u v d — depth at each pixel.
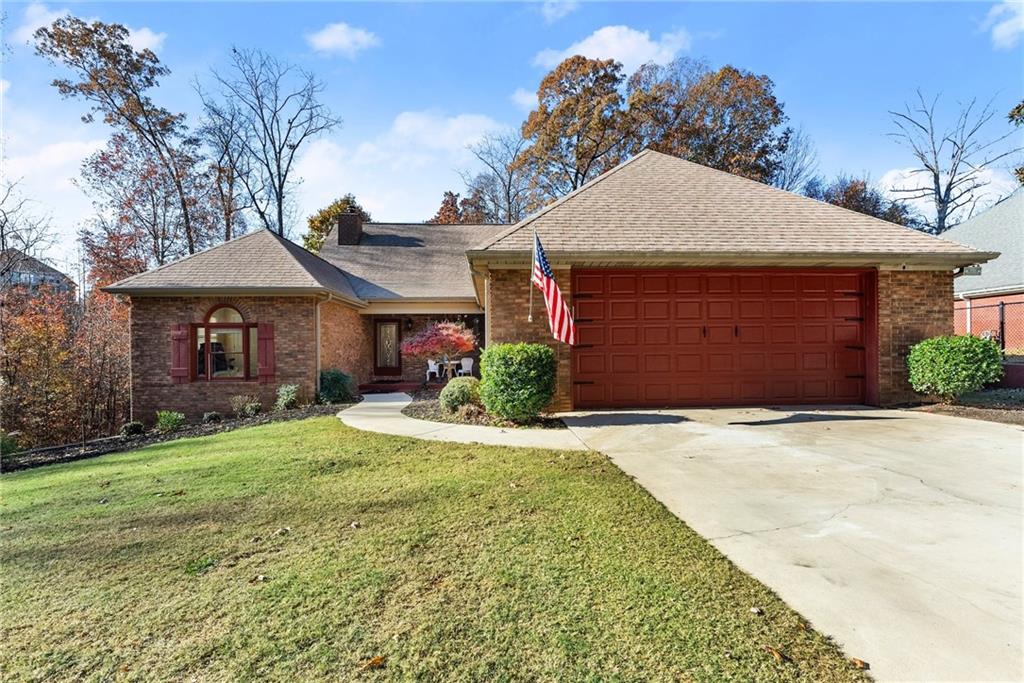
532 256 8.66
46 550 3.63
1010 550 3.41
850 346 10.02
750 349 9.90
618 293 9.74
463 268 18.95
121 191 24.48
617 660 2.29
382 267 18.84
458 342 15.30
